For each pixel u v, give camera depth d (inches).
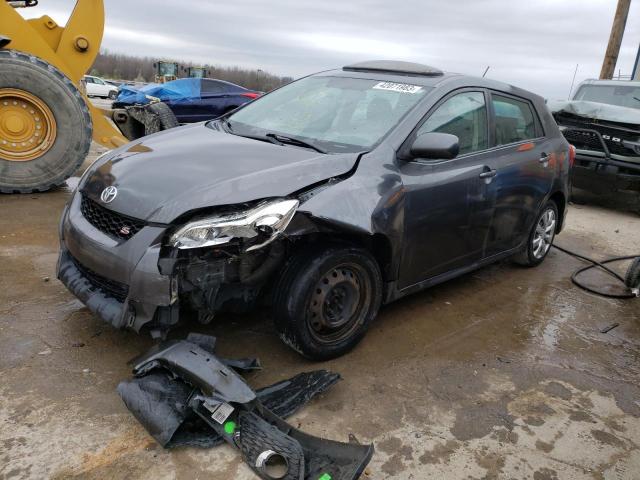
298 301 115.9
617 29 626.2
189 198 108.3
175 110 498.3
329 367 127.0
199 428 100.4
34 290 150.2
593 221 314.2
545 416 117.8
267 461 91.4
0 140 239.9
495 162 165.2
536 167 185.8
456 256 157.8
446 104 151.2
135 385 103.0
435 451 103.0
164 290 103.7
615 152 331.6
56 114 246.7
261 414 98.5
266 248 113.5
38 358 118.1
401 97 149.3
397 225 130.3
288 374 121.6
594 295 194.7
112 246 110.0
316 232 115.4
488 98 169.0
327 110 152.9
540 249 212.8
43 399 105.3
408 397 119.0
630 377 139.0
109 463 91.6
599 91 401.7
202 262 106.7
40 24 271.3
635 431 116.0
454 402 119.3
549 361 142.9
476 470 99.3
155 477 89.6
